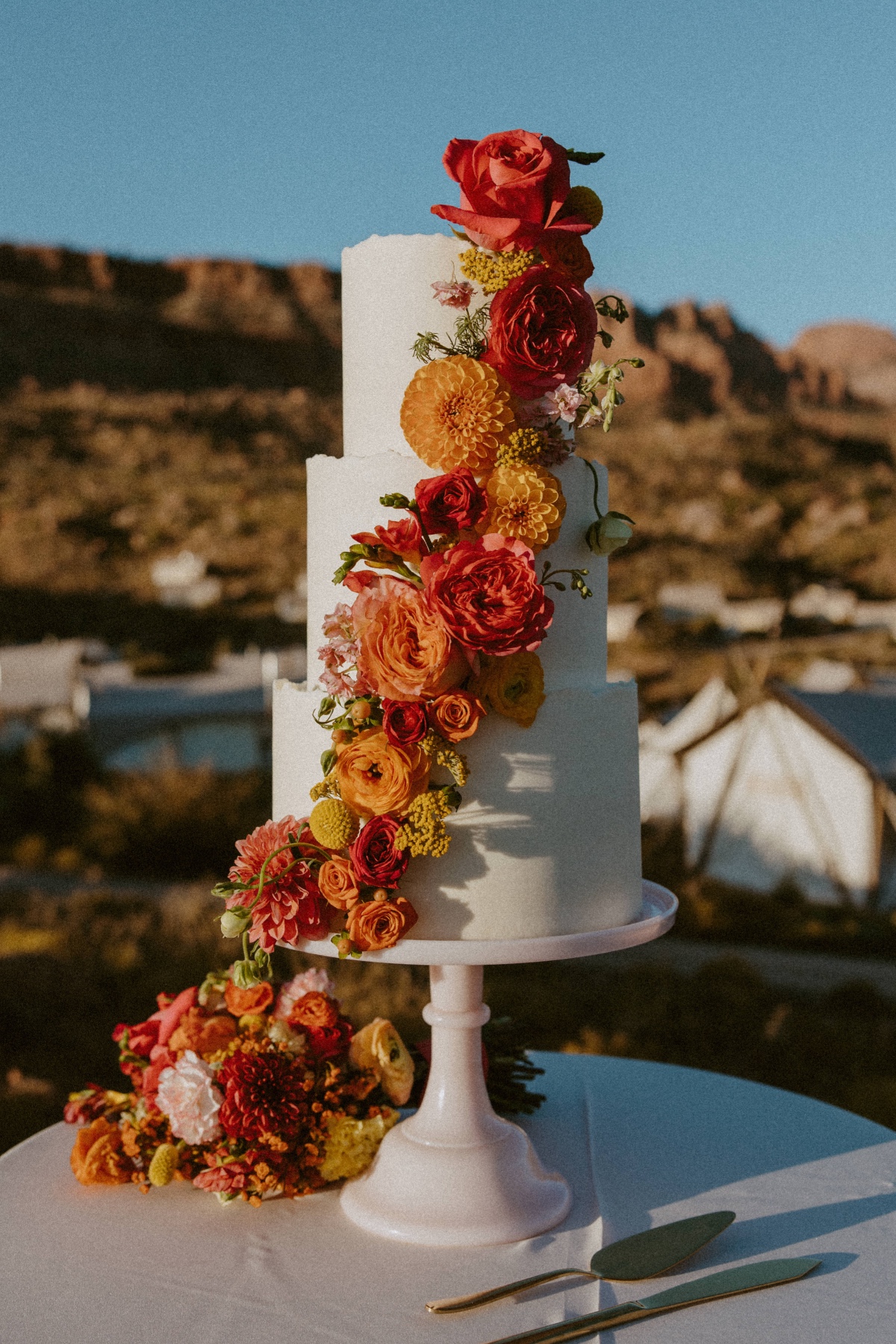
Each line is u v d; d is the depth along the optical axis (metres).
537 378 1.46
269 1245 1.51
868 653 24.09
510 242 1.47
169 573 29.56
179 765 18.75
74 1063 7.39
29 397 42.50
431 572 1.41
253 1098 1.59
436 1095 1.65
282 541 32.69
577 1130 1.91
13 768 17.92
